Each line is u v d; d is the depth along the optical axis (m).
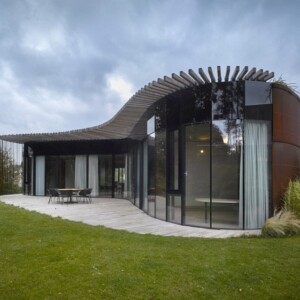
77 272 3.89
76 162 16.70
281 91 7.66
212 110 7.42
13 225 7.04
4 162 18.22
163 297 3.28
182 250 4.93
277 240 5.73
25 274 3.83
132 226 7.49
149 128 9.85
